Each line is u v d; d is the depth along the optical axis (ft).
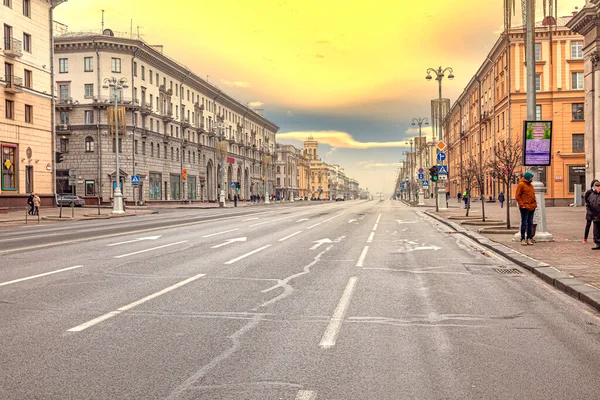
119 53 205.46
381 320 20.40
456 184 315.37
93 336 17.98
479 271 33.24
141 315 21.13
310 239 55.42
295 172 560.61
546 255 38.11
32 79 147.43
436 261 37.91
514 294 25.84
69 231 69.77
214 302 23.68
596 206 41.11
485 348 16.80
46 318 20.54
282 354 16.05
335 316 21.04
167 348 16.62
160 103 232.73
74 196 192.13
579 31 123.44
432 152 408.26
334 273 32.24
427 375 14.24
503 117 188.85
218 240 54.19
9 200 136.98
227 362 15.26
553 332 18.81
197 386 13.37
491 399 12.64
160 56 226.38
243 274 31.73
